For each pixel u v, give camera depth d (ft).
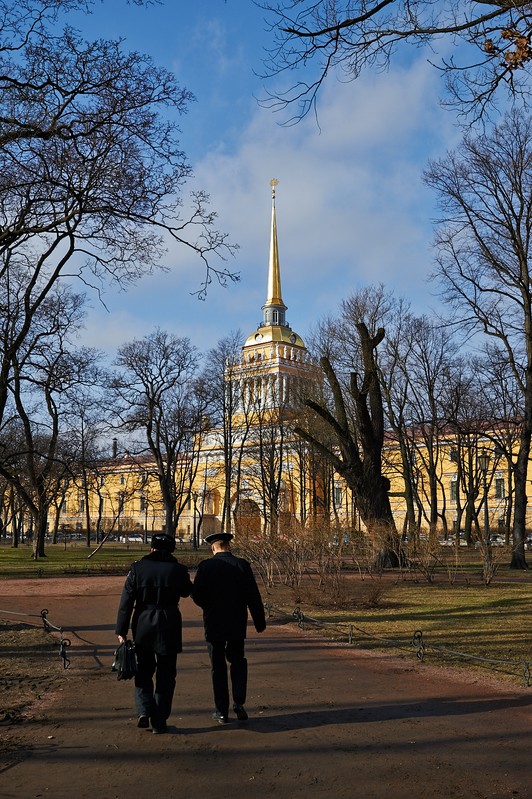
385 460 159.94
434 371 158.30
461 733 22.74
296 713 25.44
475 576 93.56
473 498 161.07
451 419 132.36
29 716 25.38
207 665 35.29
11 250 68.90
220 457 246.27
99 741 22.13
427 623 49.06
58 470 167.94
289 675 32.60
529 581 85.76
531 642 40.11
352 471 101.96
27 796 17.46
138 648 23.22
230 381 187.21
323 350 159.22
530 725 23.70
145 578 23.68
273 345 295.89
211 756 20.51
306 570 65.77
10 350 71.26
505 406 148.56
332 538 64.80
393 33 30.35
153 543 24.77
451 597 66.54
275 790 17.78
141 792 17.70
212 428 191.21
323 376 159.53
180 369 173.88
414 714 25.22
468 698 27.78
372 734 22.65
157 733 22.86
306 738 22.22
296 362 247.50
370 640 42.55
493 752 20.77
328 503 169.48
